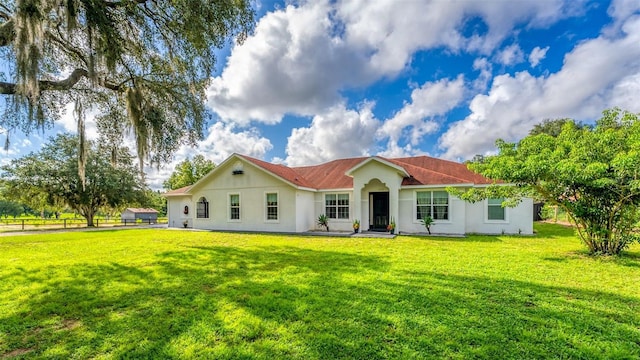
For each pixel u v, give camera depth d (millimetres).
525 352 2908
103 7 6914
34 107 7277
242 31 8711
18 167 22531
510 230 13383
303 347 3031
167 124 9898
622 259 7113
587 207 7734
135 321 3758
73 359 2887
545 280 5402
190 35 8031
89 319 3852
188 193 18922
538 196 8461
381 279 5543
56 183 23484
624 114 7754
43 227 24844
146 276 5988
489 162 8953
